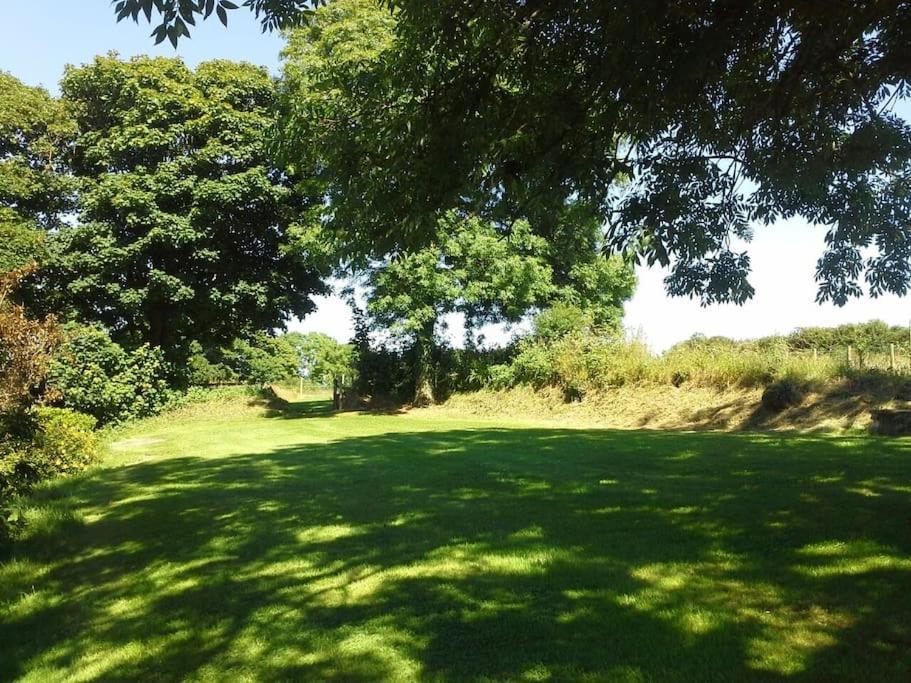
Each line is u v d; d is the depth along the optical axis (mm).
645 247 6113
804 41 5613
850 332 23547
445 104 5559
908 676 3109
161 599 4875
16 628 4543
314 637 3988
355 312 27141
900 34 5609
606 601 4207
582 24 5430
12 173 24391
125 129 24312
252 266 27625
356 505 7367
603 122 5785
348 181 5973
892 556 4637
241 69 26719
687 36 5168
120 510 8008
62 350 15969
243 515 7211
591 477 8344
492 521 6328
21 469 7105
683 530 5641
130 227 24656
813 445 10359
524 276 23906
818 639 3518
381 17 20125
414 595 4531
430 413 24578
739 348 19609
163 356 24016
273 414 24766
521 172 5840
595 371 21750
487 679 3344
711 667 3297
